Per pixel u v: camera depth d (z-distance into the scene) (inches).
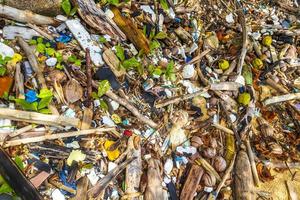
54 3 39.6
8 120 33.6
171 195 39.1
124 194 36.6
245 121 46.6
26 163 33.6
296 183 45.0
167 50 46.8
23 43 37.7
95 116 37.8
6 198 31.1
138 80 42.2
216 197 41.1
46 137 34.7
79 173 35.0
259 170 44.2
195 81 47.1
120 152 37.7
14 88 35.4
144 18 46.9
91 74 39.4
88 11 41.8
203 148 42.6
